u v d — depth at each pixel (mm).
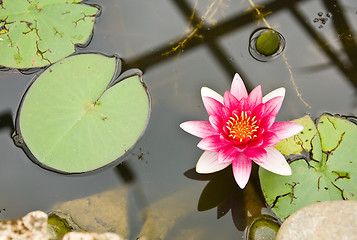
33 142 1878
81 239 1533
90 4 2469
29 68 2146
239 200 1912
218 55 2334
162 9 2514
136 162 1986
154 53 2328
